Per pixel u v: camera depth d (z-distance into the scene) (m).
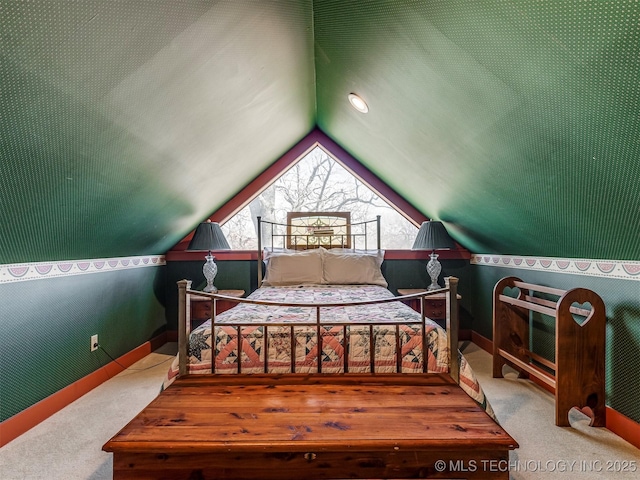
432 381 1.46
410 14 1.35
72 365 2.18
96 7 1.01
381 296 2.46
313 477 1.03
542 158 1.55
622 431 1.70
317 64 2.33
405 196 3.65
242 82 1.90
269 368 1.57
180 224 3.12
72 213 1.79
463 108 1.64
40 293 1.94
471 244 3.37
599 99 1.11
